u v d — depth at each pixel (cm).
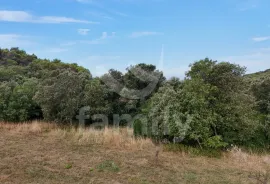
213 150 809
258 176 570
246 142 871
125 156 742
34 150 774
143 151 806
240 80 914
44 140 911
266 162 711
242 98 884
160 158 736
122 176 581
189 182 555
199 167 666
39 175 570
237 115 870
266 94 1038
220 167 671
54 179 550
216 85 920
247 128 848
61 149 798
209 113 850
